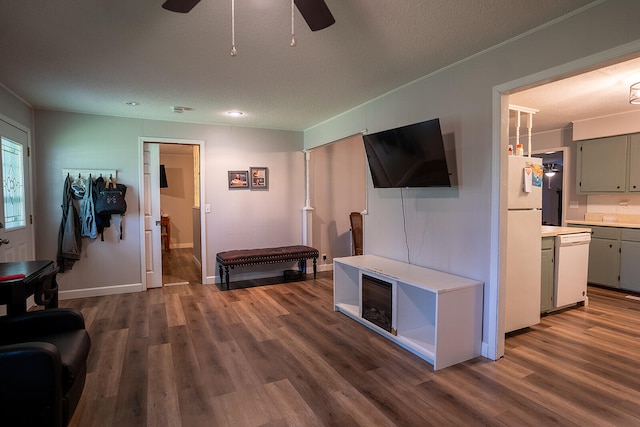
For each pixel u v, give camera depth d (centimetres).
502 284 263
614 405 208
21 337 197
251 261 478
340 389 226
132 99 377
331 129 472
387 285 299
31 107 402
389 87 344
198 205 580
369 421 193
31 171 397
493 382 234
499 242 258
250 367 255
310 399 214
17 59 269
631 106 419
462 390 224
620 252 462
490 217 263
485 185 266
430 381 235
